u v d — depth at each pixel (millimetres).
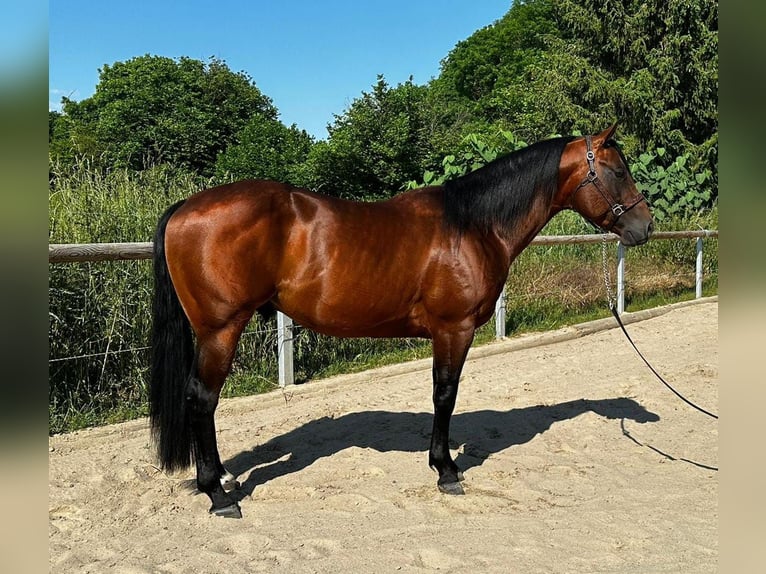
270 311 3598
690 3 18969
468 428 4766
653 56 19750
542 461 4098
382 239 3311
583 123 19656
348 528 3170
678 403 5375
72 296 5027
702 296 11102
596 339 8250
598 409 5242
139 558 2865
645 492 3611
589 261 10250
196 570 2752
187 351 3352
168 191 6426
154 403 3303
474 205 3553
